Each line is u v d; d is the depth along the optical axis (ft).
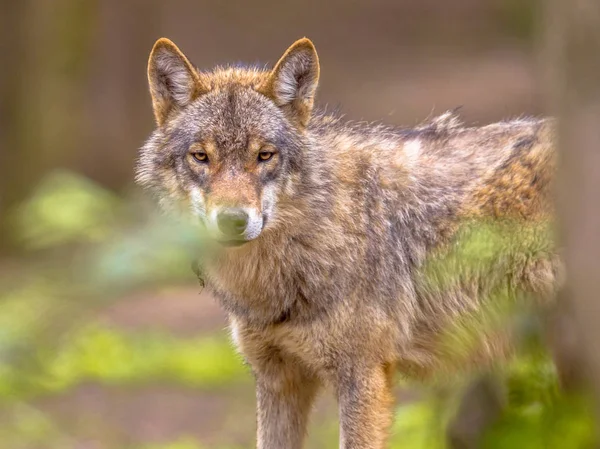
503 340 32.99
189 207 31.40
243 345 33.83
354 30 176.24
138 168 33.45
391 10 180.75
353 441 32.35
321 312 31.91
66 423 52.70
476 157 34.17
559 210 17.33
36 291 59.93
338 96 144.36
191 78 32.40
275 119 31.53
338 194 31.89
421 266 33.42
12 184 91.71
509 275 32.35
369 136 34.14
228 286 32.60
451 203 33.37
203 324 68.13
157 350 63.41
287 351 33.22
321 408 53.47
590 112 15.98
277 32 172.55
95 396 56.70
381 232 32.65
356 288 31.94
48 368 57.93
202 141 31.01
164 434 51.11
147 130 116.78
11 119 92.99
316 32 173.47
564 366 22.75
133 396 57.00
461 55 163.63
